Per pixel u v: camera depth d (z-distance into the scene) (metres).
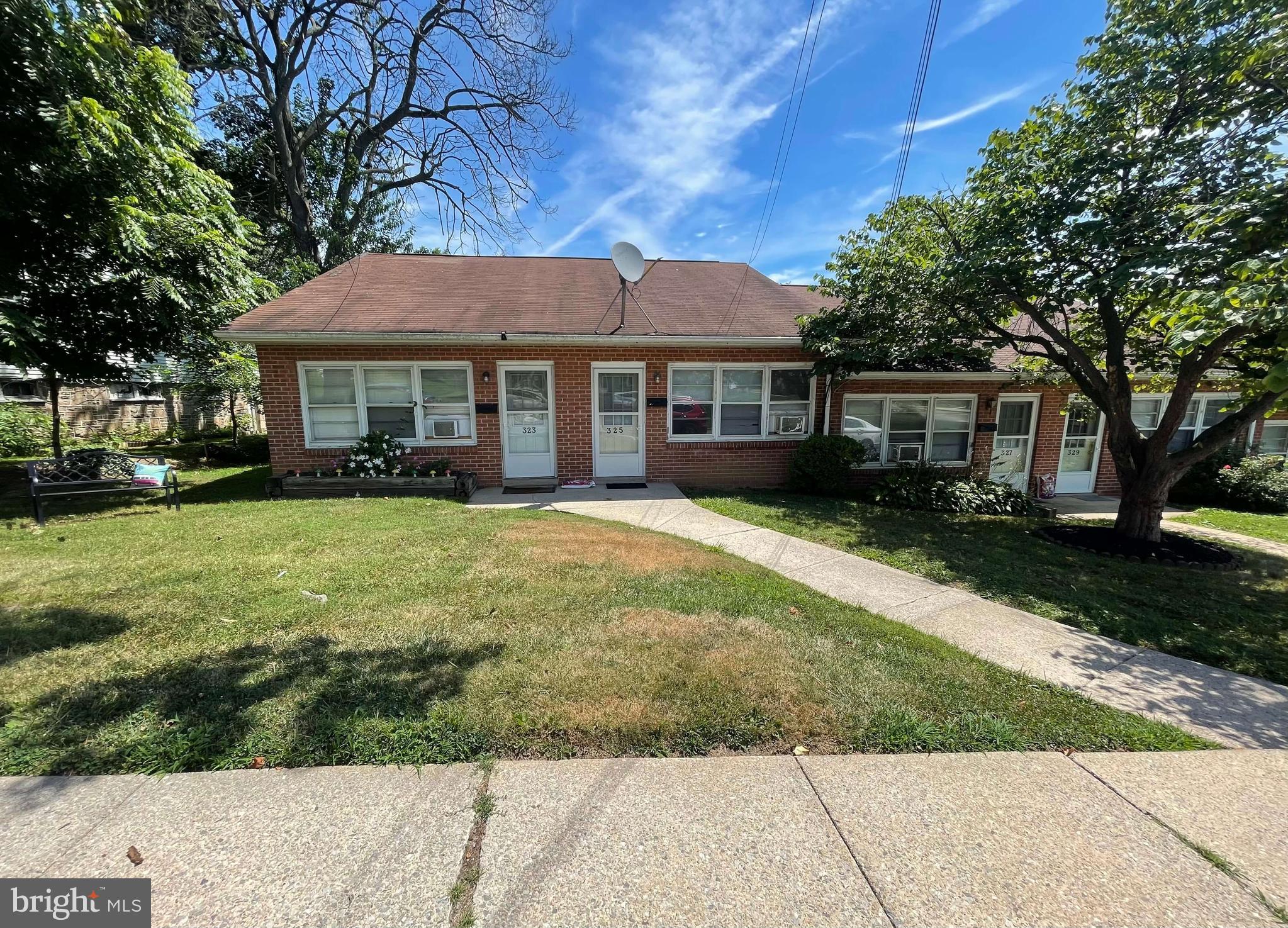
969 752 2.38
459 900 1.60
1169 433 6.67
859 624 3.81
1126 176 6.11
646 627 3.48
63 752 2.19
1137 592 4.97
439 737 2.33
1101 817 2.01
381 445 8.52
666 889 1.65
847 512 8.00
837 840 1.86
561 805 1.98
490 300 10.07
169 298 8.09
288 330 8.12
